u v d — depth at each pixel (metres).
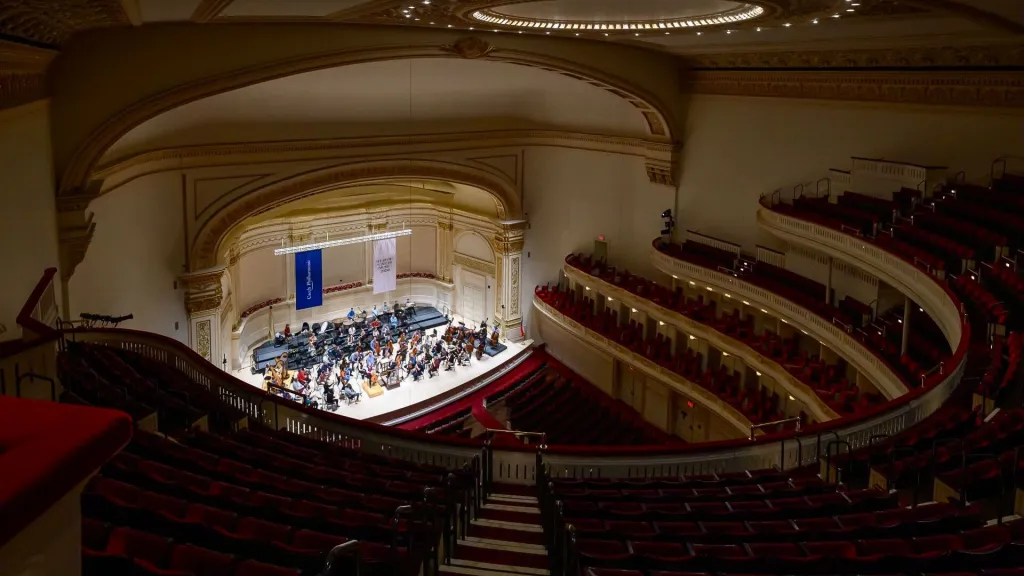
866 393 19.42
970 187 18.50
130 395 12.17
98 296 20.52
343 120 27.33
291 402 15.44
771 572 7.34
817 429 13.78
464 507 10.19
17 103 14.07
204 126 24.33
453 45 23.08
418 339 32.22
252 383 28.77
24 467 1.56
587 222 32.19
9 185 13.59
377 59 22.30
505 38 23.94
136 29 18.47
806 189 23.95
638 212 30.36
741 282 23.98
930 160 20.09
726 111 26.53
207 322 25.58
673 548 8.05
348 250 35.31
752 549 7.95
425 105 28.89
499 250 33.38
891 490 10.66
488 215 33.81
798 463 13.26
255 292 32.34
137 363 15.05
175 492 7.46
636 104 27.78
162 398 12.29
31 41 13.61
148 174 23.16
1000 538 7.76
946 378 13.78
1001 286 15.55
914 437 12.22
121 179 21.58
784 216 22.22
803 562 7.27
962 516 8.47
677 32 19.98
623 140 30.16
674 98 27.92
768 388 23.86
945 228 18.03
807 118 23.64
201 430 11.70
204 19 16.38
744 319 25.66
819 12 15.12
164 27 18.86
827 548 7.86
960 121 19.22
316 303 31.97
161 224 23.91
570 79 29.48
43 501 1.54
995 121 18.41
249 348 31.56
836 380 20.81
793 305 21.72
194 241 24.94
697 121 27.77
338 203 33.88
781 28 18.23
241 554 5.89
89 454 1.69
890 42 18.84
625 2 17.27
